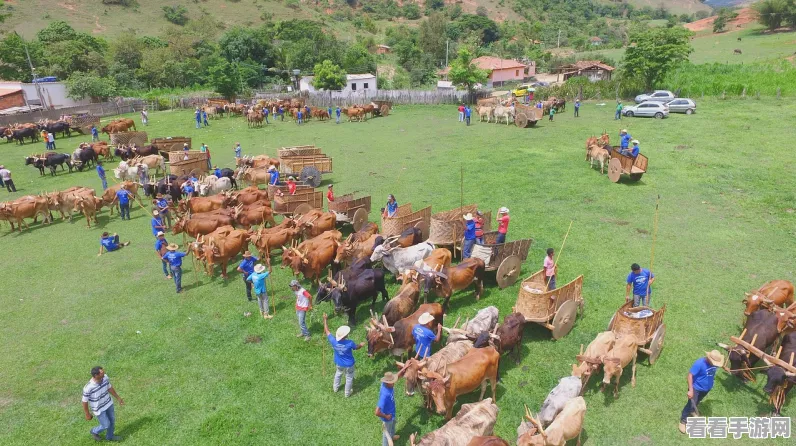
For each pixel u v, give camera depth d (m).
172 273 16.45
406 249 15.63
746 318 12.88
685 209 21.16
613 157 24.89
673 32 49.16
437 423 10.48
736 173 24.89
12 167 34.06
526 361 12.23
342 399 11.34
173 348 13.45
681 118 38.34
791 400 10.66
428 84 85.94
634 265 12.83
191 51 85.19
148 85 75.69
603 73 77.19
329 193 21.73
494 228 19.69
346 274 14.16
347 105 58.25
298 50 85.81
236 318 14.78
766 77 49.19
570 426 9.08
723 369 11.17
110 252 20.06
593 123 39.34
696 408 9.89
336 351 10.98
